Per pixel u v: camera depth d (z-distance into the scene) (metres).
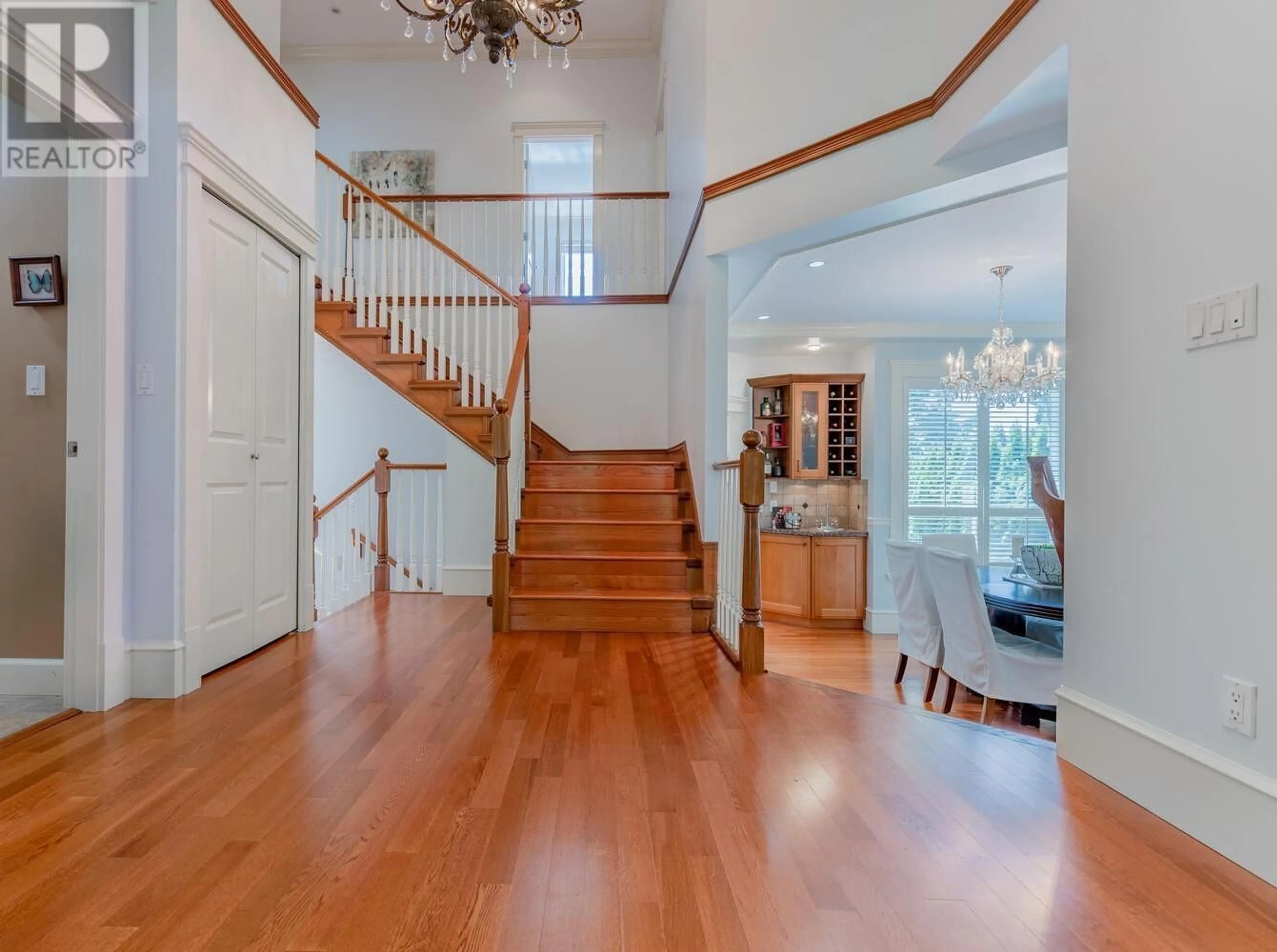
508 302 4.85
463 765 1.85
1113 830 1.52
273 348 3.08
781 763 1.89
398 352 4.64
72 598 2.23
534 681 2.64
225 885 1.28
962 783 1.77
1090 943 1.14
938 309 5.58
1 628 2.38
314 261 3.40
